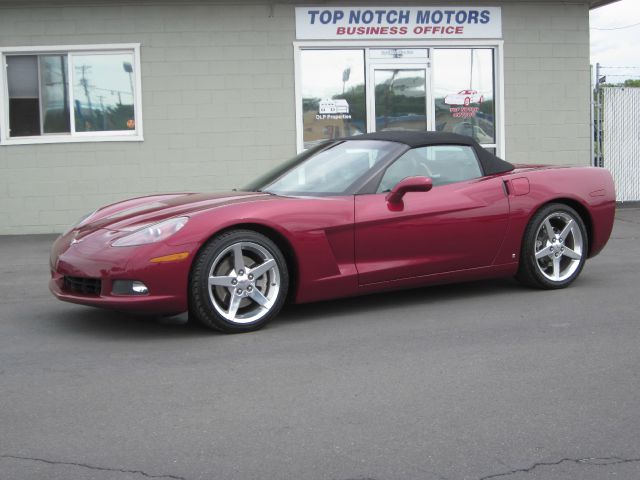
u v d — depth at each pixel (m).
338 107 11.86
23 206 11.34
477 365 4.57
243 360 4.73
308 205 5.53
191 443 3.51
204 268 5.15
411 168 6.01
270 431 3.63
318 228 5.50
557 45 12.20
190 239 5.11
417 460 3.31
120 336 5.35
